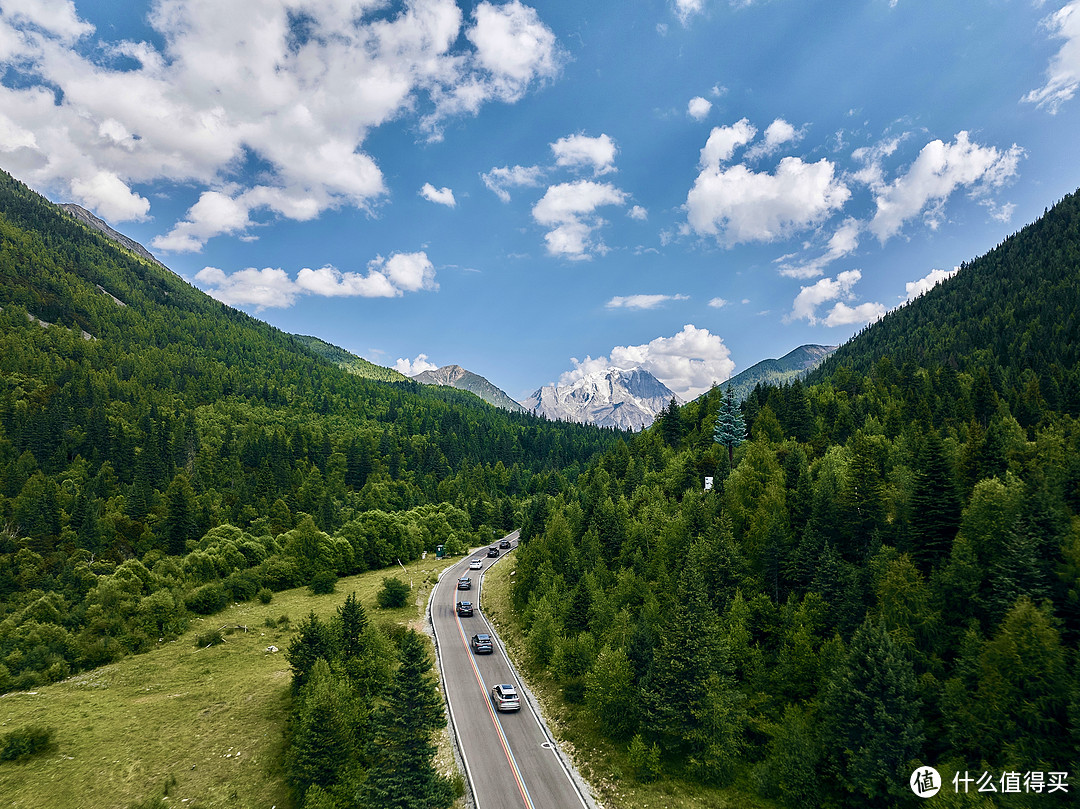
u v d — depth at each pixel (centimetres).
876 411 10512
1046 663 3052
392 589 7656
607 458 13375
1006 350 13012
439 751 4209
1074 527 3788
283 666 5800
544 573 6762
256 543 9875
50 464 14025
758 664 4259
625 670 4353
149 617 6706
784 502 6081
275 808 3509
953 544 4175
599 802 3612
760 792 3553
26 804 3503
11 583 8519
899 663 3375
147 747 4181
